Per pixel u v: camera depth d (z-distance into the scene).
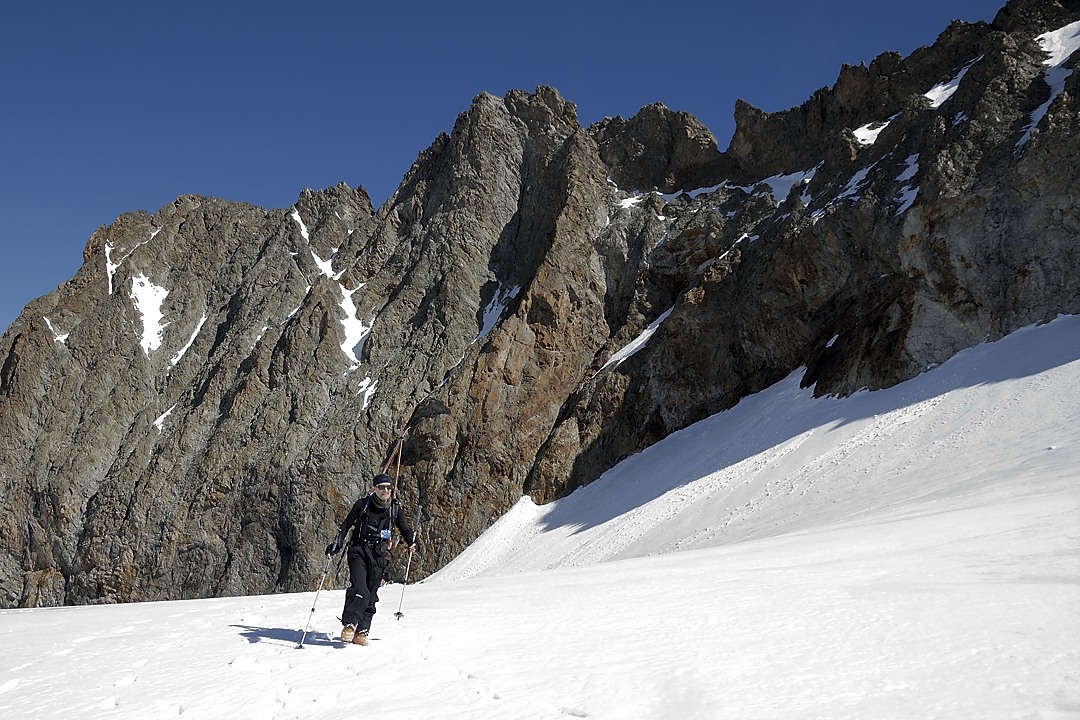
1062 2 45.53
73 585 63.47
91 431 71.00
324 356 65.00
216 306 83.12
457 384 55.78
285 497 57.97
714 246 55.38
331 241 83.88
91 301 83.69
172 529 60.44
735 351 47.28
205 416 66.81
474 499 52.09
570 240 61.16
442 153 80.94
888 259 38.44
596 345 58.56
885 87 55.16
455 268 66.88
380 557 7.37
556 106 75.06
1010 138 35.81
